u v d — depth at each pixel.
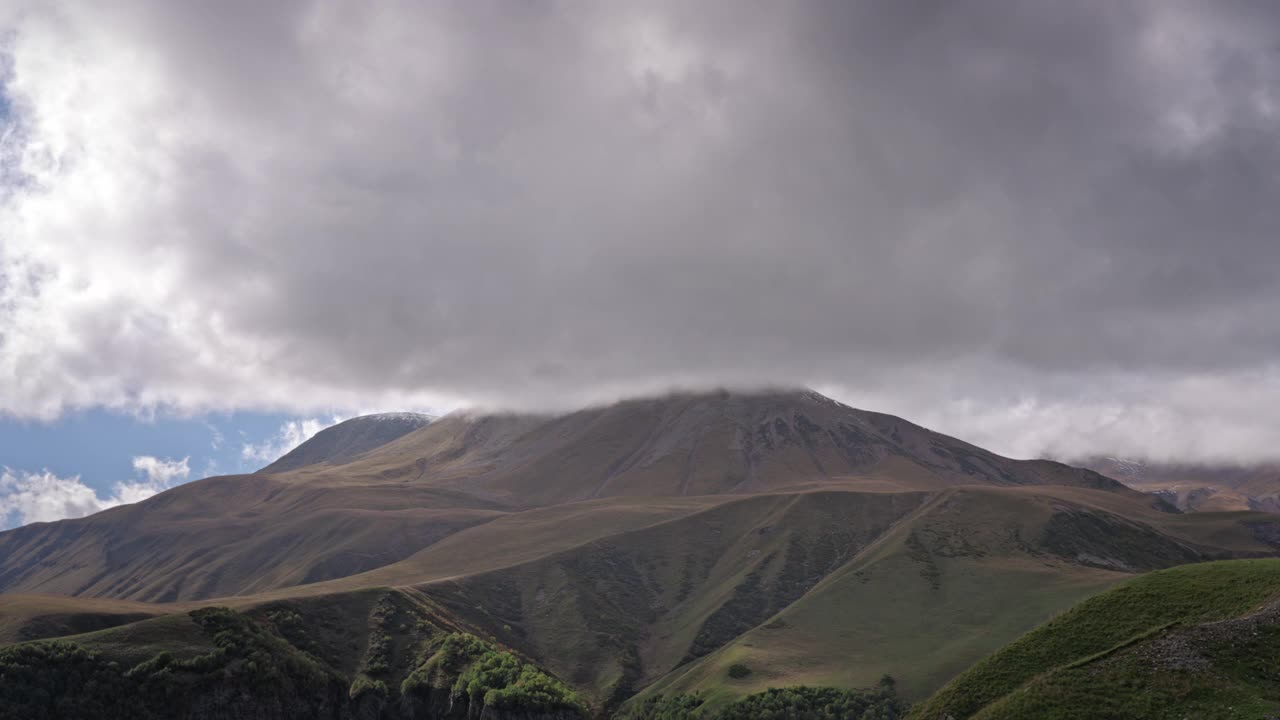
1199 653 94.06
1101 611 111.38
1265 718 82.12
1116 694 92.25
